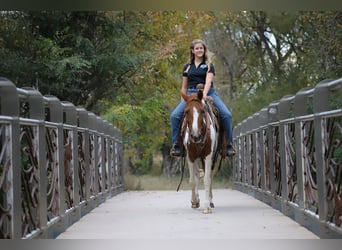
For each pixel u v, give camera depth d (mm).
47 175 8594
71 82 18891
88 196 12125
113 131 18500
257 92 28172
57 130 9195
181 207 12953
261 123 13906
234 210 12031
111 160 17766
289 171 10664
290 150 10430
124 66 19969
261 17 29172
